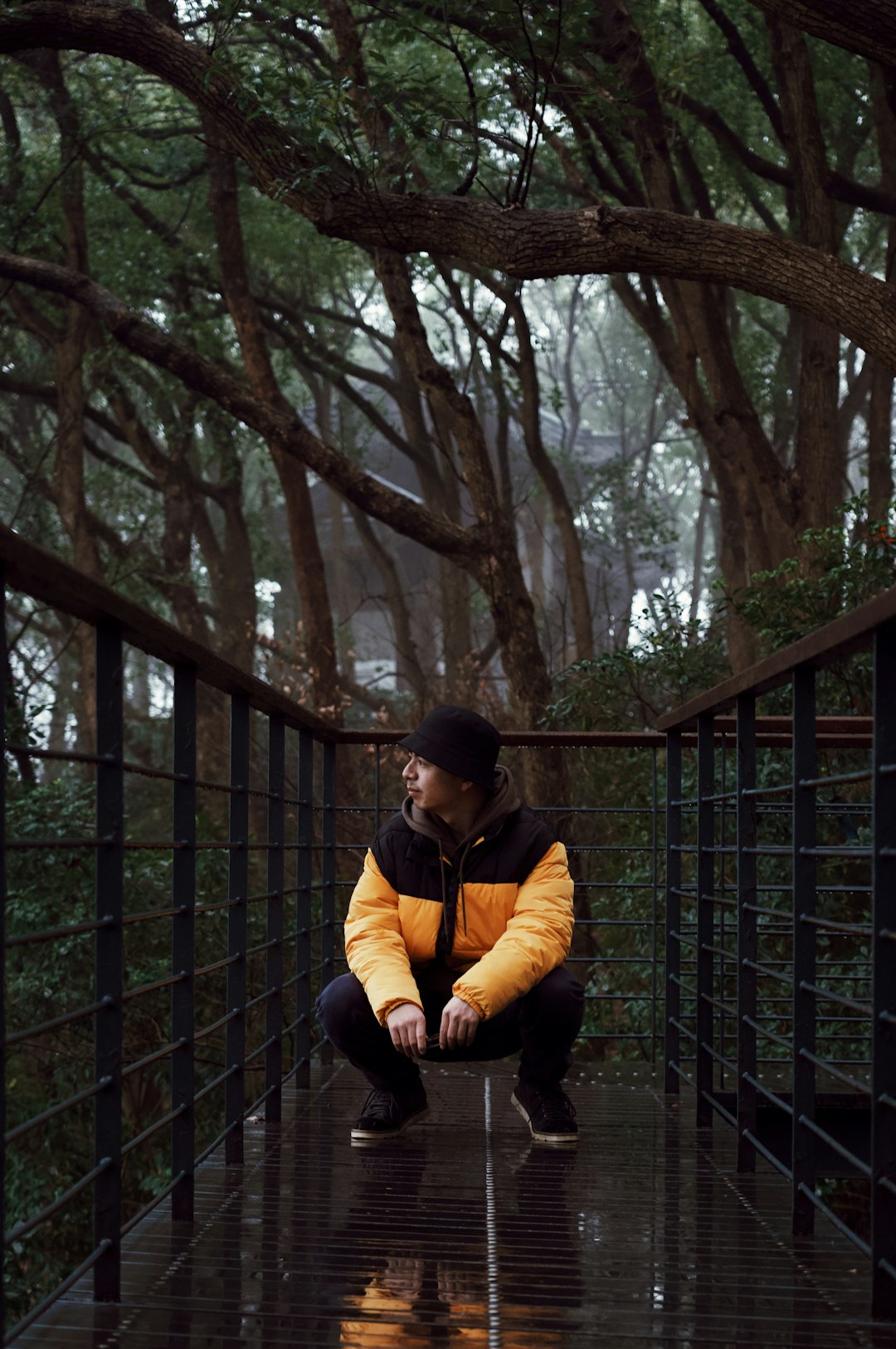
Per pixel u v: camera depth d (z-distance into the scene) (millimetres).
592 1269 2402
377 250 10117
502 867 3199
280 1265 2393
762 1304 2221
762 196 16500
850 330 5840
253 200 14945
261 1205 2803
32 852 8648
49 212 13508
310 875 4332
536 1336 2047
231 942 3209
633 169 12578
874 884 2010
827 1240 2605
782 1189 3004
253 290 17953
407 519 10250
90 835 8945
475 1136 3533
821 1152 4469
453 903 3217
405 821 3295
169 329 15414
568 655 17875
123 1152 2201
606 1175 3125
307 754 4324
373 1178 3057
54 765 16609
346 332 20141
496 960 2994
